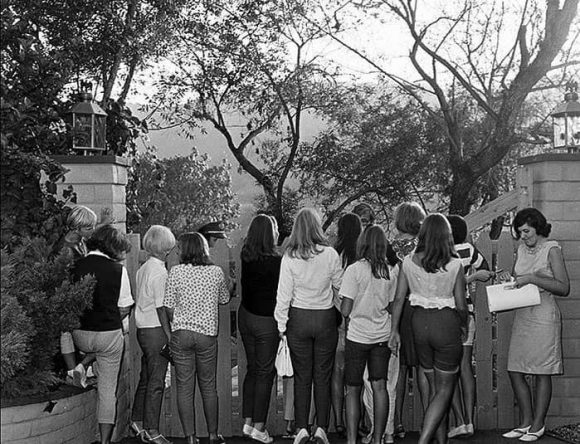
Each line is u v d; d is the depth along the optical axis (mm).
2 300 5469
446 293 5859
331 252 6258
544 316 6473
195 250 6387
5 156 6414
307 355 6297
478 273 6480
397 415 6758
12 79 7121
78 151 7203
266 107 15828
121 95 13953
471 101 16516
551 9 14094
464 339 6555
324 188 16688
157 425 6543
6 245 6230
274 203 16000
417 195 16516
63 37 11680
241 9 14891
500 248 7062
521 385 6680
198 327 6312
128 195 10125
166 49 14203
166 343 6492
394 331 6020
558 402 6891
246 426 6629
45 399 5750
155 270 6457
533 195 7020
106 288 6172
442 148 16219
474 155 15070
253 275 6488
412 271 5926
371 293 6125
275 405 7035
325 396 6320
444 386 5875
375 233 6184
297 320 6219
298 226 6258
